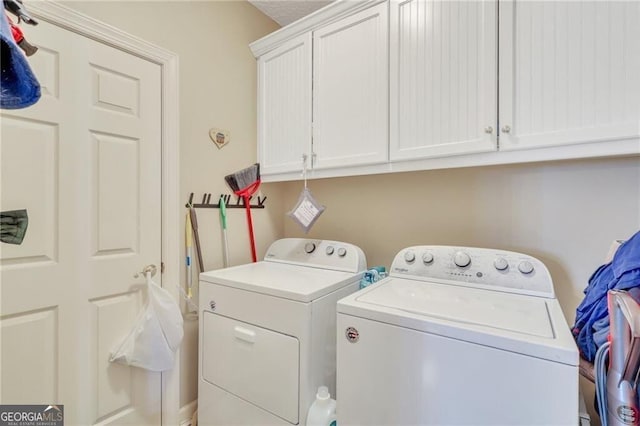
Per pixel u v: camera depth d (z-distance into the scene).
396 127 1.43
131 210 1.45
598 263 1.27
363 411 1.01
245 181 1.95
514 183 1.45
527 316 0.95
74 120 1.26
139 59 1.47
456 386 0.86
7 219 1.10
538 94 1.11
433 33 1.33
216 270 1.66
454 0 1.28
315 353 1.21
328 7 1.62
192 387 1.68
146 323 1.42
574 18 1.04
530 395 0.77
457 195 1.60
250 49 2.02
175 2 1.61
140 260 1.48
